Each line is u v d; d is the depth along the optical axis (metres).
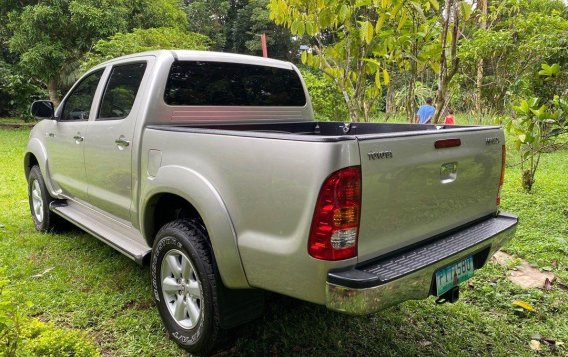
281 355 2.72
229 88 3.50
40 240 4.46
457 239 2.53
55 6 13.31
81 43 13.78
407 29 4.50
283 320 3.05
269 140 2.14
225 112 3.46
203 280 2.48
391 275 2.03
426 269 2.17
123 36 10.23
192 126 3.21
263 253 2.17
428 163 2.31
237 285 2.36
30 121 17.23
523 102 5.54
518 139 5.83
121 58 3.57
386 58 4.93
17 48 14.15
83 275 3.70
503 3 5.32
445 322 3.13
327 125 4.12
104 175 3.45
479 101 8.11
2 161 8.90
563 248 4.28
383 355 2.74
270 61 3.85
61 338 2.29
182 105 3.19
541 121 5.50
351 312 1.95
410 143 2.20
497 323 3.12
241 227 2.28
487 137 2.79
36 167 4.76
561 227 4.86
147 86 3.06
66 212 4.16
